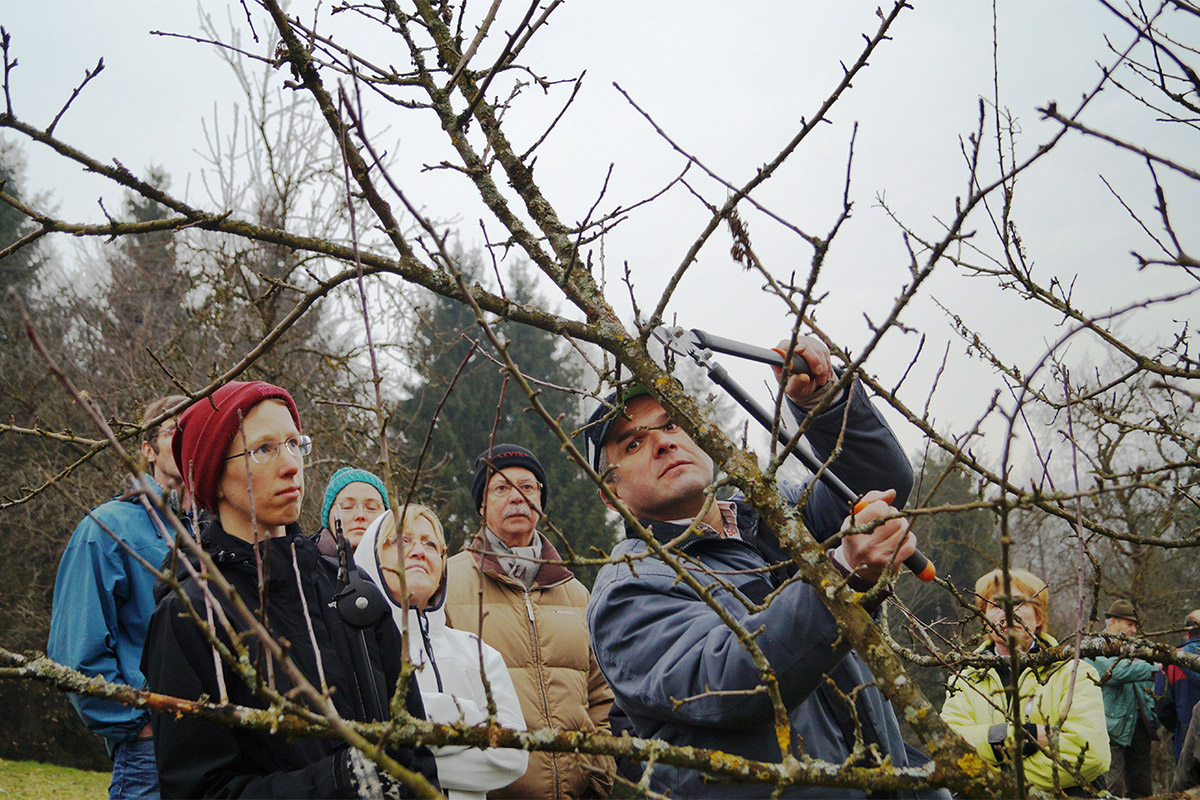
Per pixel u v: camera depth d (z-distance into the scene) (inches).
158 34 74.0
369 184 71.2
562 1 73.5
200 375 335.0
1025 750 83.4
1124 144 51.6
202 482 75.8
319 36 77.2
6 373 519.8
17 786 368.5
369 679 73.4
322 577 78.9
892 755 83.5
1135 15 76.2
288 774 65.6
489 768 89.9
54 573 509.4
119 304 525.0
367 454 303.7
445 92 78.8
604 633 85.4
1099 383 88.4
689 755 53.2
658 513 93.0
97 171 67.3
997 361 92.5
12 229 721.0
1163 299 51.0
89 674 105.4
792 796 74.1
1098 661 102.1
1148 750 188.4
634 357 68.9
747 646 56.2
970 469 78.5
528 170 77.3
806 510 96.5
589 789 119.0
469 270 524.1
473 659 101.8
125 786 108.0
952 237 53.7
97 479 382.0
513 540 135.3
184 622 68.7
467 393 724.0
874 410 89.0
